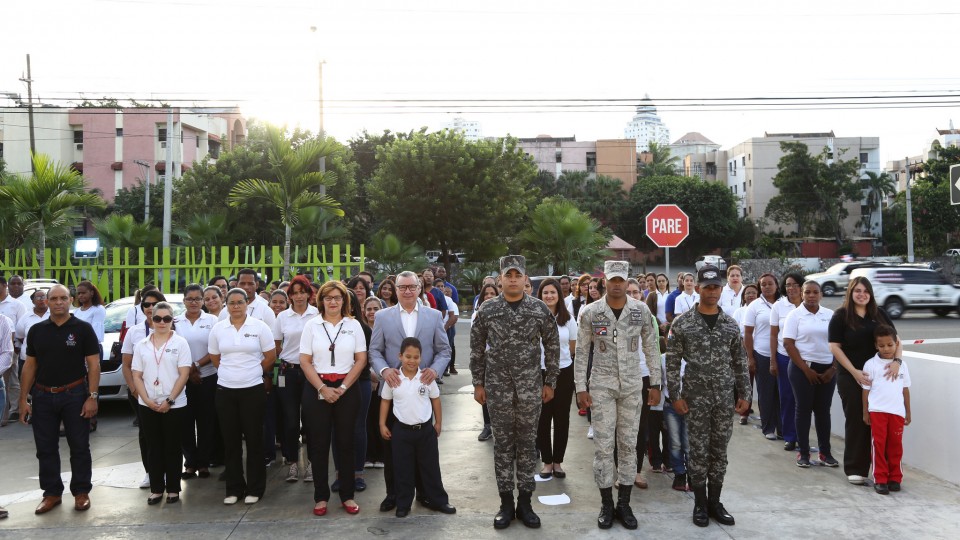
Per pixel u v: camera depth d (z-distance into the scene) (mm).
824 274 30531
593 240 26016
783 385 7070
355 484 5848
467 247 27766
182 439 5906
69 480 6336
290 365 6285
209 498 5785
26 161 41375
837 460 6742
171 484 5664
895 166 79938
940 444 6133
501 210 27938
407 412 5293
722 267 44969
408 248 24344
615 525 5074
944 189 49000
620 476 5137
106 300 15875
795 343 6566
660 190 56812
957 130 76062
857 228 59156
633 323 5207
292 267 15703
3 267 15773
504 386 5090
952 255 44406
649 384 5695
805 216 55906
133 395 5941
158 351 5641
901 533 4867
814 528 4977
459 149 27328
